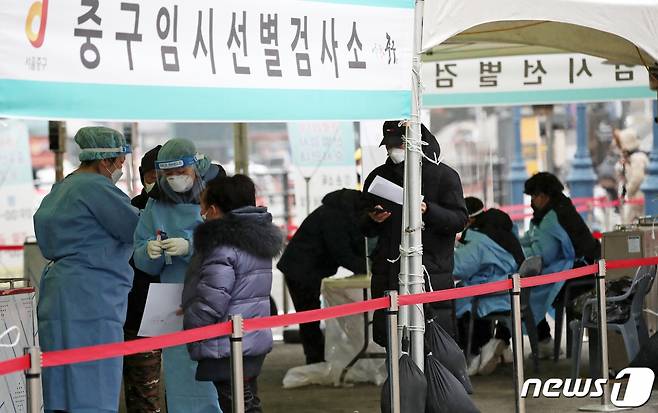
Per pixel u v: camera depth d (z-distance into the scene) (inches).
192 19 246.2
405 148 320.8
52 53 224.2
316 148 607.8
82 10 228.5
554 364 483.8
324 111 271.7
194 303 275.3
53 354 221.3
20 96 218.8
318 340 452.8
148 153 344.2
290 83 263.9
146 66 238.1
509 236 456.1
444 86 620.1
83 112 228.2
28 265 438.0
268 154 1644.9
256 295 281.3
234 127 557.9
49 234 292.8
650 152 755.4
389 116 289.4
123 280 298.5
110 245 295.4
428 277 336.2
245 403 288.8
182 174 307.1
